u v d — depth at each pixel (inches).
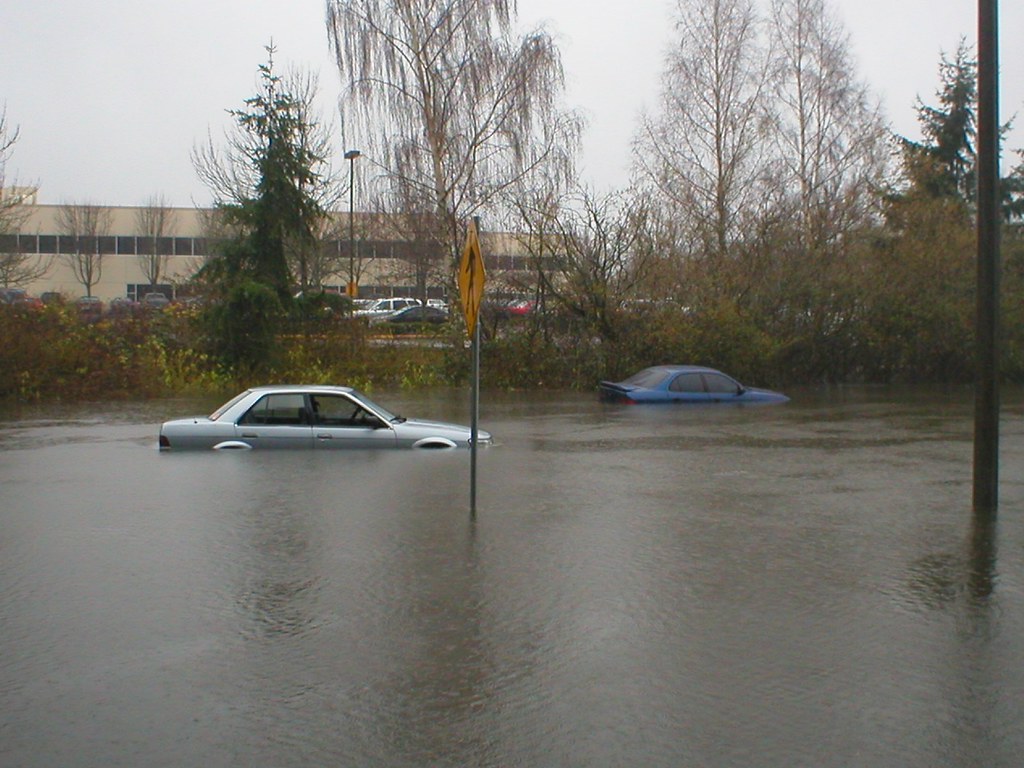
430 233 1413.6
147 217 2795.3
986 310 431.5
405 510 431.8
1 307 1038.4
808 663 243.1
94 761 189.9
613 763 189.2
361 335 1254.3
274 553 353.4
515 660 245.3
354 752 194.1
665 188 1588.3
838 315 1343.5
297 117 1257.4
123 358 1050.7
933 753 193.8
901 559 349.4
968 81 1871.3
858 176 1625.2
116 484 498.0
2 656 247.1
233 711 213.8
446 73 1403.8
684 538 381.7
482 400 1072.8
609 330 1243.8
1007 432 780.0
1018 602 296.8
